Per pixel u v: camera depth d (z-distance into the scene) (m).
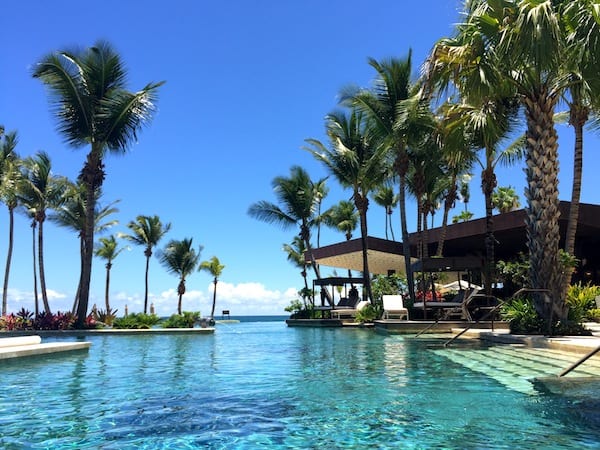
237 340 14.34
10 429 4.12
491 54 10.24
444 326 15.08
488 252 19.53
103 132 19.45
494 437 3.65
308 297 36.28
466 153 12.77
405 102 18.64
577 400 4.88
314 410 4.69
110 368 8.00
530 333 10.65
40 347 9.66
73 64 18.64
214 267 52.25
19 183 25.94
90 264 19.61
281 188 29.50
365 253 24.16
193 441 3.75
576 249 22.61
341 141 24.42
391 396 5.28
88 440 3.79
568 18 9.38
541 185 10.52
